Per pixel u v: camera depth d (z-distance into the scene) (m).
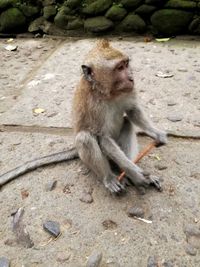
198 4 1.24
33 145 0.85
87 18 1.35
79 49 1.27
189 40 1.27
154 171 0.75
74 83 1.07
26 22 1.42
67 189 0.72
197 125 0.87
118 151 0.69
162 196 0.69
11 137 0.88
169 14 1.26
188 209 0.66
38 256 0.60
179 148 0.81
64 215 0.67
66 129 0.89
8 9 1.39
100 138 0.70
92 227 0.64
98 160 0.69
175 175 0.73
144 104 0.95
